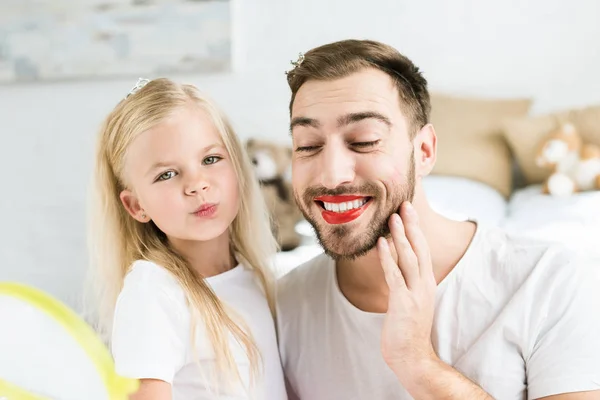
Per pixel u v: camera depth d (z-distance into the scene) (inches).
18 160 118.3
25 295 22.9
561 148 88.0
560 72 103.3
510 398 35.7
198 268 40.9
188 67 112.9
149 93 39.5
